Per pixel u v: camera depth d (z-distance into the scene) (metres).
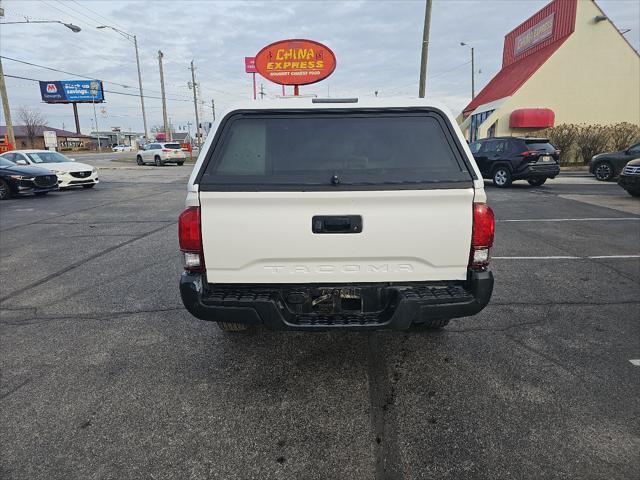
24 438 2.60
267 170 2.88
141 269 5.99
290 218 2.74
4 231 8.68
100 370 3.37
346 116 2.97
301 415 2.80
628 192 11.95
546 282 5.27
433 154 2.89
